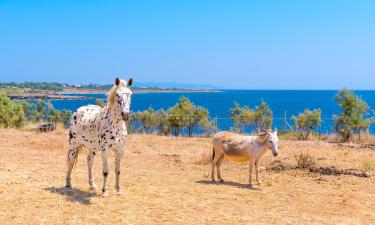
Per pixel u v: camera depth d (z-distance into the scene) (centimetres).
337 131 2839
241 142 1270
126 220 865
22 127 3008
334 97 2895
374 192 1205
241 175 1444
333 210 1002
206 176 1388
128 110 970
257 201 1066
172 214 919
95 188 1115
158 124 3173
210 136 2928
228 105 12419
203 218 898
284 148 2145
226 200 1063
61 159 1619
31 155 1681
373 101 15100
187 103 3155
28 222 826
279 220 902
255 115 3178
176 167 1562
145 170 1472
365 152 2069
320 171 1493
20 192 1040
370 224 894
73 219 855
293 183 1307
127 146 2084
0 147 1873
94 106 1148
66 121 3509
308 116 2931
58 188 1110
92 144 1070
